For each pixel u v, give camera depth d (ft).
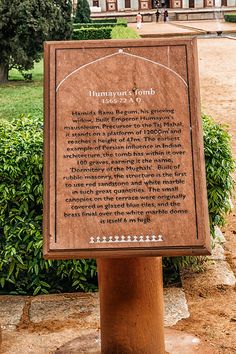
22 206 13.19
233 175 21.89
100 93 8.54
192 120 8.51
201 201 8.35
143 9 180.04
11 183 13.16
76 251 8.27
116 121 8.50
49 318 12.24
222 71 56.70
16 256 13.08
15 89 46.21
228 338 11.20
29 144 13.28
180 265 14.30
